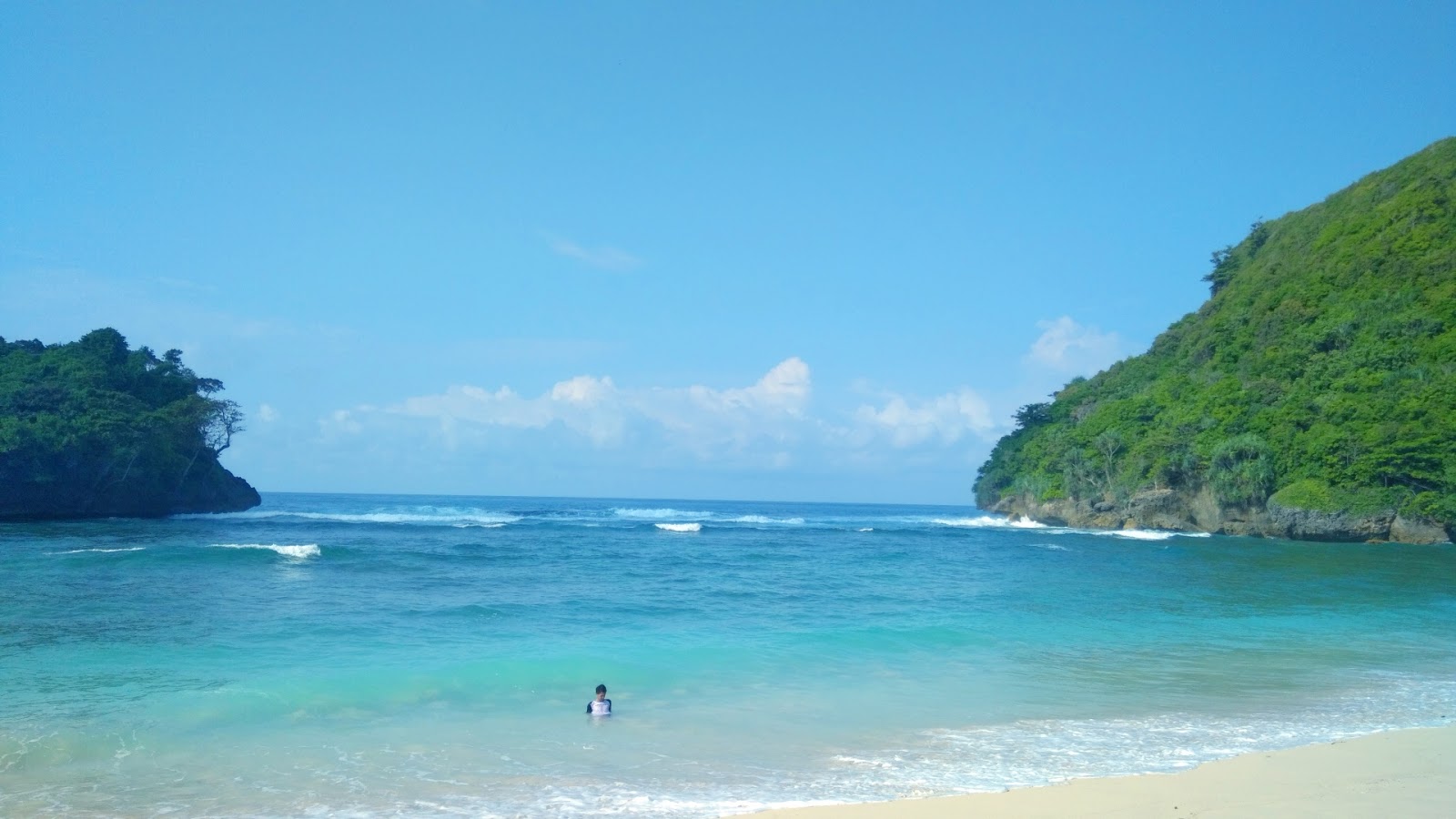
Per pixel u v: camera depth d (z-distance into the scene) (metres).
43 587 26.83
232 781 10.12
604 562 39.44
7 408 73.06
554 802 9.57
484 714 13.27
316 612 22.34
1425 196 88.25
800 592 29.70
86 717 12.54
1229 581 35.69
